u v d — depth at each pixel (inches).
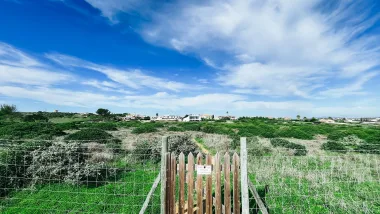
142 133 888.3
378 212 196.1
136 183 267.7
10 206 208.2
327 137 831.1
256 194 160.6
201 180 159.0
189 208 159.0
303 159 395.2
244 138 160.2
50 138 484.1
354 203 210.4
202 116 5029.5
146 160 377.4
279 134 895.7
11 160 261.1
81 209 201.0
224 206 159.3
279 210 199.5
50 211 197.2
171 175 159.6
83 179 269.7
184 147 441.4
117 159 378.6
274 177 286.5
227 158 159.8
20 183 253.4
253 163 348.8
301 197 225.8
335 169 325.1
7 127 793.6
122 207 205.5
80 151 306.5
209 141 635.5
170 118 4813.0
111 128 1192.2
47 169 259.6
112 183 267.9
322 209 202.2
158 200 220.4
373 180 280.8
